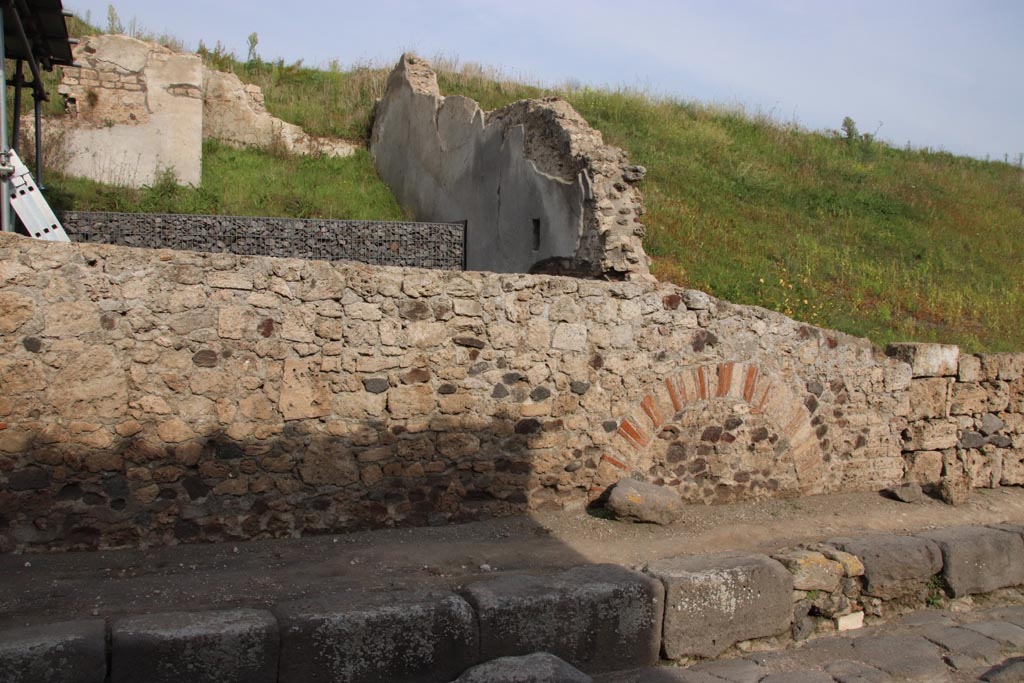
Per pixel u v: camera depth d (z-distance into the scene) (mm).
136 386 4836
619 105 16031
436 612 4180
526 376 5910
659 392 6395
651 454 6418
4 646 3408
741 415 6734
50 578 4430
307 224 10398
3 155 6242
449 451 5688
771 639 5246
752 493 6852
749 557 5305
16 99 8023
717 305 6590
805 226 12992
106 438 4785
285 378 5180
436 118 12203
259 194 12477
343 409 5352
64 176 11570
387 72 17547
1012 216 16062
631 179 8117
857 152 18094
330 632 3955
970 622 5801
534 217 9125
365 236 10602
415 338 5535
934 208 15312
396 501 5566
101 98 12094
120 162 12164
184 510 4992
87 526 4785
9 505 4621
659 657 4871
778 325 6855
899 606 5887
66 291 4680
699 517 6355
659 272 9617
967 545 6062
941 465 7773
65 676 3473
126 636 3604
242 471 5113
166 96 12398
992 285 12359
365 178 14445
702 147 14984
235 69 17141
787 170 15344
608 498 6137
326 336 5273
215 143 13938
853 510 6883
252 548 5062
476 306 5719
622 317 6234
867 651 5188
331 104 16422
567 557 5391
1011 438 8156
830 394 7145
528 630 4445
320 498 5344
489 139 10406
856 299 10719
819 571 5422
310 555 5035
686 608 4875
